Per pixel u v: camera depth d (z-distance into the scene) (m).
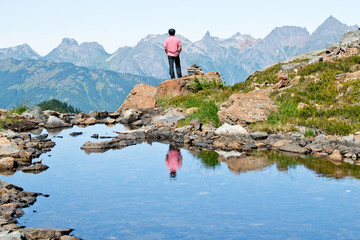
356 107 13.16
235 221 5.54
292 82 17.77
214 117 15.30
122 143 12.92
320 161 9.80
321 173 8.44
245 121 14.05
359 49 20.64
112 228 5.34
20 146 11.67
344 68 17.73
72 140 14.11
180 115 17.11
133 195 6.90
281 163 9.57
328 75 16.78
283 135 12.56
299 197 6.66
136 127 17.98
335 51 22.23
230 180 7.90
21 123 18.66
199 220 5.60
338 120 12.79
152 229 5.29
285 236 4.99
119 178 8.19
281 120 13.78
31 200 6.64
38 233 5.06
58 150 11.97
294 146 11.34
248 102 14.81
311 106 14.36
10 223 5.52
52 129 17.70
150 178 8.16
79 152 11.57
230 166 9.28
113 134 15.62
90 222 5.59
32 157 10.81
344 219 5.57
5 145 10.93
